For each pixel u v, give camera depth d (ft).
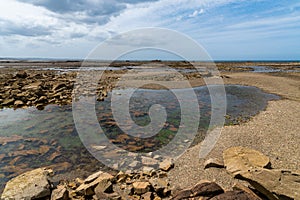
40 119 39.11
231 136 28.45
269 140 26.50
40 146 27.73
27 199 15.71
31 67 180.24
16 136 30.96
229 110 45.34
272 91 67.62
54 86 65.72
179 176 20.01
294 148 23.99
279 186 15.01
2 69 145.89
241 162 19.44
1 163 23.40
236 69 161.27
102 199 16.46
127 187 18.45
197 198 14.98
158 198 16.93
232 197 14.05
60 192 16.71
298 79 93.04
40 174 18.44
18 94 54.39
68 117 40.55
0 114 42.06
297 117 37.52
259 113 41.86
